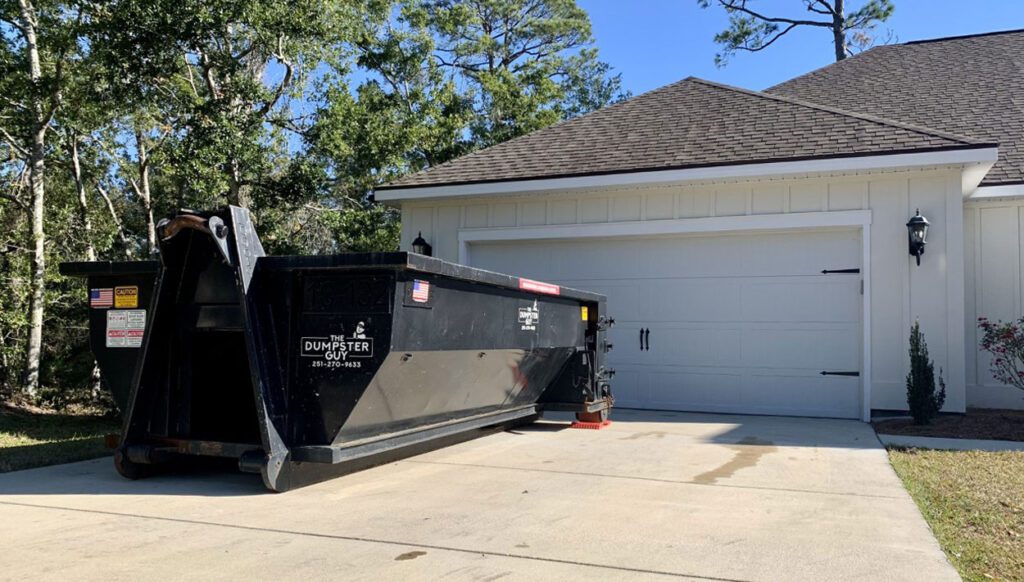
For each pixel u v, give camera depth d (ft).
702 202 34.37
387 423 18.85
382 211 57.67
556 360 26.76
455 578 11.79
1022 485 18.56
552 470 20.48
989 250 35.55
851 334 32.04
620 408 35.42
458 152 82.02
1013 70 44.19
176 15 39.65
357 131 50.96
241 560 12.59
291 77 45.98
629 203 35.76
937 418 30.07
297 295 17.57
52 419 35.60
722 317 34.14
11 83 47.75
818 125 34.86
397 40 79.46
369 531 14.39
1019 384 31.45
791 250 33.19
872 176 31.73
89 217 54.49
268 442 16.90
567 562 12.62
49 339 54.70
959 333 30.45
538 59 114.42
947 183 30.81
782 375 32.99
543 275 37.70
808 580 11.85
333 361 17.01
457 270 18.30
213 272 18.40
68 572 11.89
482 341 20.39
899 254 31.24
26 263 43.62
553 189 35.99
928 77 45.91
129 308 19.60
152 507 16.17
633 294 35.78
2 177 59.21
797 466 20.95
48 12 47.19
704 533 14.37
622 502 16.79
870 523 15.11
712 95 42.22
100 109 47.11
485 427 25.91
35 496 17.20
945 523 15.17
